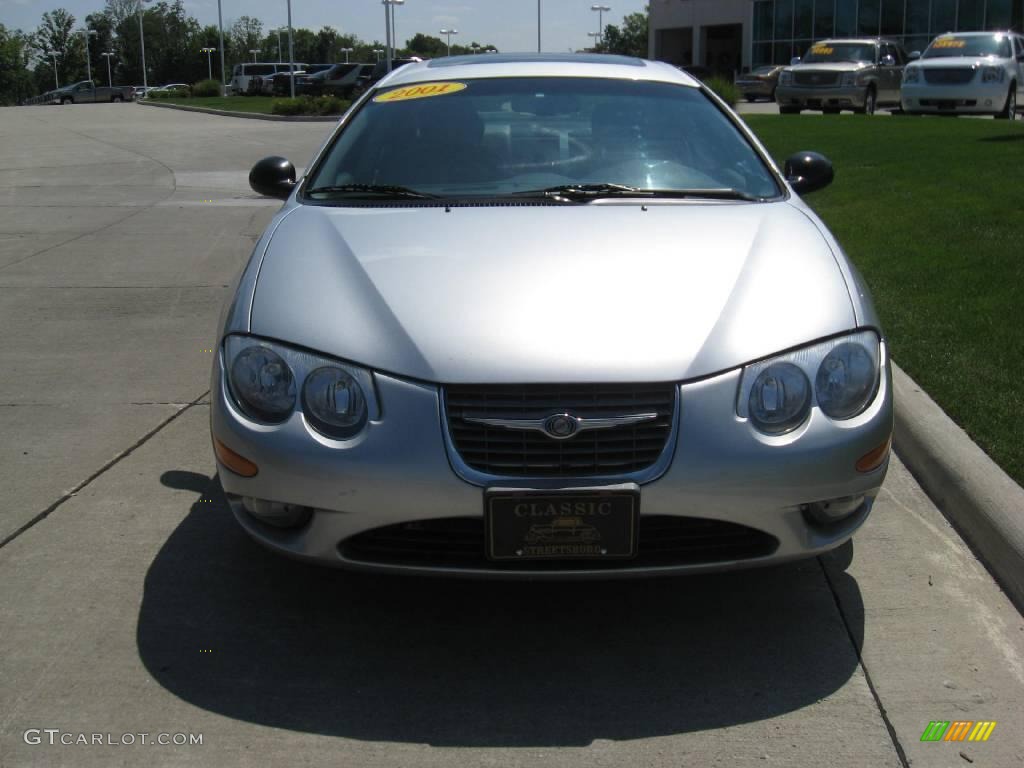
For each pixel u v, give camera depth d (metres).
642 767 2.48
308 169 4.06
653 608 3.20
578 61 4.58
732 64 53.53
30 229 10.21
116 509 3.88
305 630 3.08
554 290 2.95
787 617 3.14
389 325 2.87
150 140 20.62
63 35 109.69
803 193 4.41
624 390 2.72
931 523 3.73
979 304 5.84
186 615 3.15
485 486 2.68
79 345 6.12
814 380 2.83
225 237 9.62
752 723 2.64
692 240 3.25
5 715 2.67
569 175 3.82
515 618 3.15
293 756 2.52
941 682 2.80
